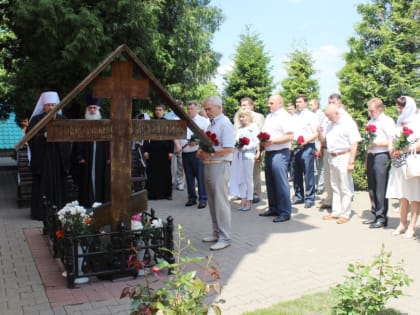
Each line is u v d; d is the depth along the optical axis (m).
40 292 4.82
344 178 7.94
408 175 6.54
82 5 11.41
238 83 24.72
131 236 5.17
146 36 12.35
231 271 5.46
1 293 4.80
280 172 8.05
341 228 7.60
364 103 13.02
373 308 3.67
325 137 8.39
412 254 6.09
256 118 9.73
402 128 6.79
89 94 8.16
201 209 9.37
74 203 5.59
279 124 8.02
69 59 10.86
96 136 5.06
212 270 3.22
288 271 5.45
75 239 4.88
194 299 2.96
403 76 12.79
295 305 4.36
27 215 8.72
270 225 7.86
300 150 9.59
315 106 10.74
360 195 11.09
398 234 7.12
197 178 9.54
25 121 14.07
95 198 8.24
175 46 14.88
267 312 4.19
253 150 9.05
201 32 16.09
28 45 11.73
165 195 10.62
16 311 4.32
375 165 7.58
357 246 6.49
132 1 11.63
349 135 7.79
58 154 8.01
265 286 4.97
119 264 5.09
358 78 13.03
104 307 4.39
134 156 10.08
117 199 5.25
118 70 5.08
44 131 7.91
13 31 12.44
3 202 10.22
